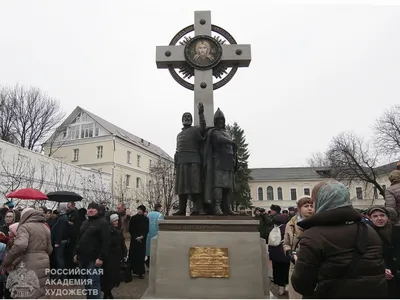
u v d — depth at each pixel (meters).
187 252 4.80
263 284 4.84
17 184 18.00
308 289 2.18
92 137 37.69
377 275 2.08
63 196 9.22
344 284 2.05
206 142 5.67
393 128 32.53
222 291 4.62
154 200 31.31
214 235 4.87
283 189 55.03
